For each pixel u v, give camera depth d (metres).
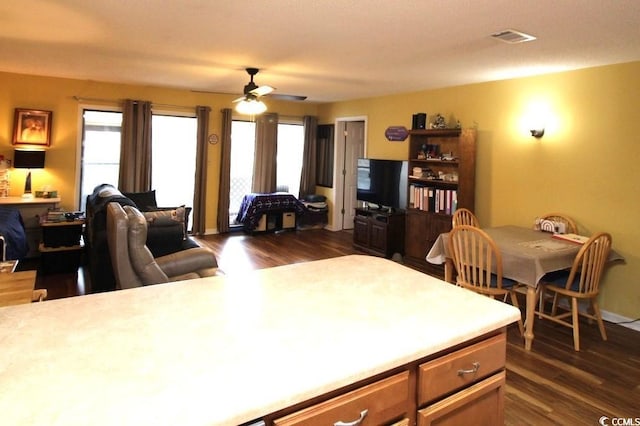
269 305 1.44
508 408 2.46
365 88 5.67
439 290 1.65
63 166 5.81
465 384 1.31
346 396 1.04
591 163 3.92
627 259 3.70
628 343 3.35
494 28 2.87
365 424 1.07
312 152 7.97
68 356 1.03
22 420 0.78
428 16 2.67
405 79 4.86
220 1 2.54
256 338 1.17
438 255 3.79
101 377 0.94
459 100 5.19
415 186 5.62
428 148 5.52
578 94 4.00
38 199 5.25
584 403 2.52
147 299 1.47
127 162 6.12
